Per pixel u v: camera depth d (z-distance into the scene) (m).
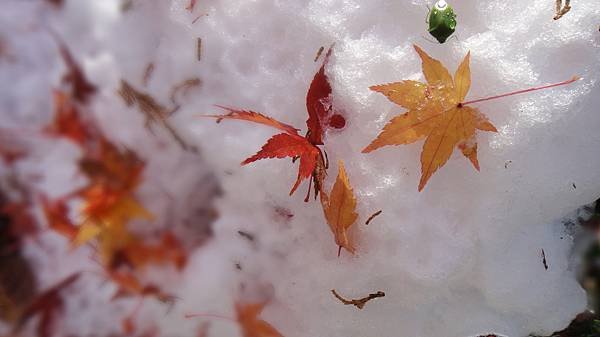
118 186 0.48
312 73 0.44
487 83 0.42
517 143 0.42
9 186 0.49
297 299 0.44
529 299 0.43
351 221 0.43
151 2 0.47
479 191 0.42
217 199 0.46
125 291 0.48
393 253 0.43
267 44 0.45
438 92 0.42
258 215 0.45
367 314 0.44
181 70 0.46
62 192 0.48
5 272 0.49
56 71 0.49
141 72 0.47
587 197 0.43
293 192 0.44
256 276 0.45
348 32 0.43
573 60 0.42
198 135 0.46
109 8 0.48
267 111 0.45
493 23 0.43
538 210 0.43
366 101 0.43
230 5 0.45
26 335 0.49
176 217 0.47
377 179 0.43
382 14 0.43
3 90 0.49
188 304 0.46
